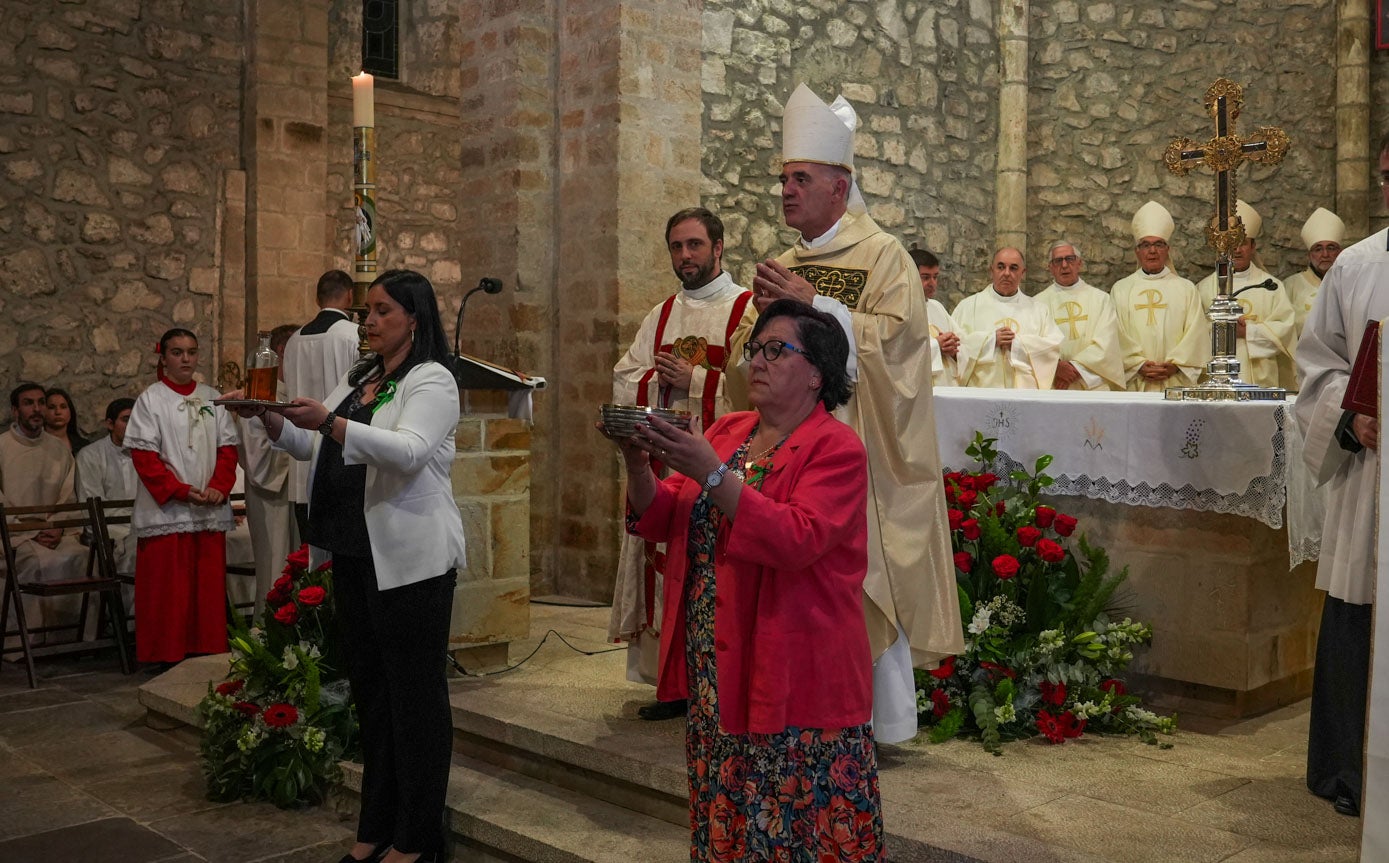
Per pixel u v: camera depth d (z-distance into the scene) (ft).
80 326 24.62
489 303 19.72
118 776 13.35
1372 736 7.30
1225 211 13.11
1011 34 26.14
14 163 23.82
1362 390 8.49
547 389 19.58
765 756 6.86
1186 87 26.14
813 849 6.84
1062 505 13.33
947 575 10.25
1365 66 25.20
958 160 25.63
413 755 9.99
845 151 10.54
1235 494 11.51
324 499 10.10
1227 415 11.57
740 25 21.26
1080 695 11.69
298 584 13.38
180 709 14.37
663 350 12.53
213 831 11.78
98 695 16.58
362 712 10.30
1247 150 12.93
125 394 25.20
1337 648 9.64
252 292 26.58
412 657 9.93
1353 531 9.48
